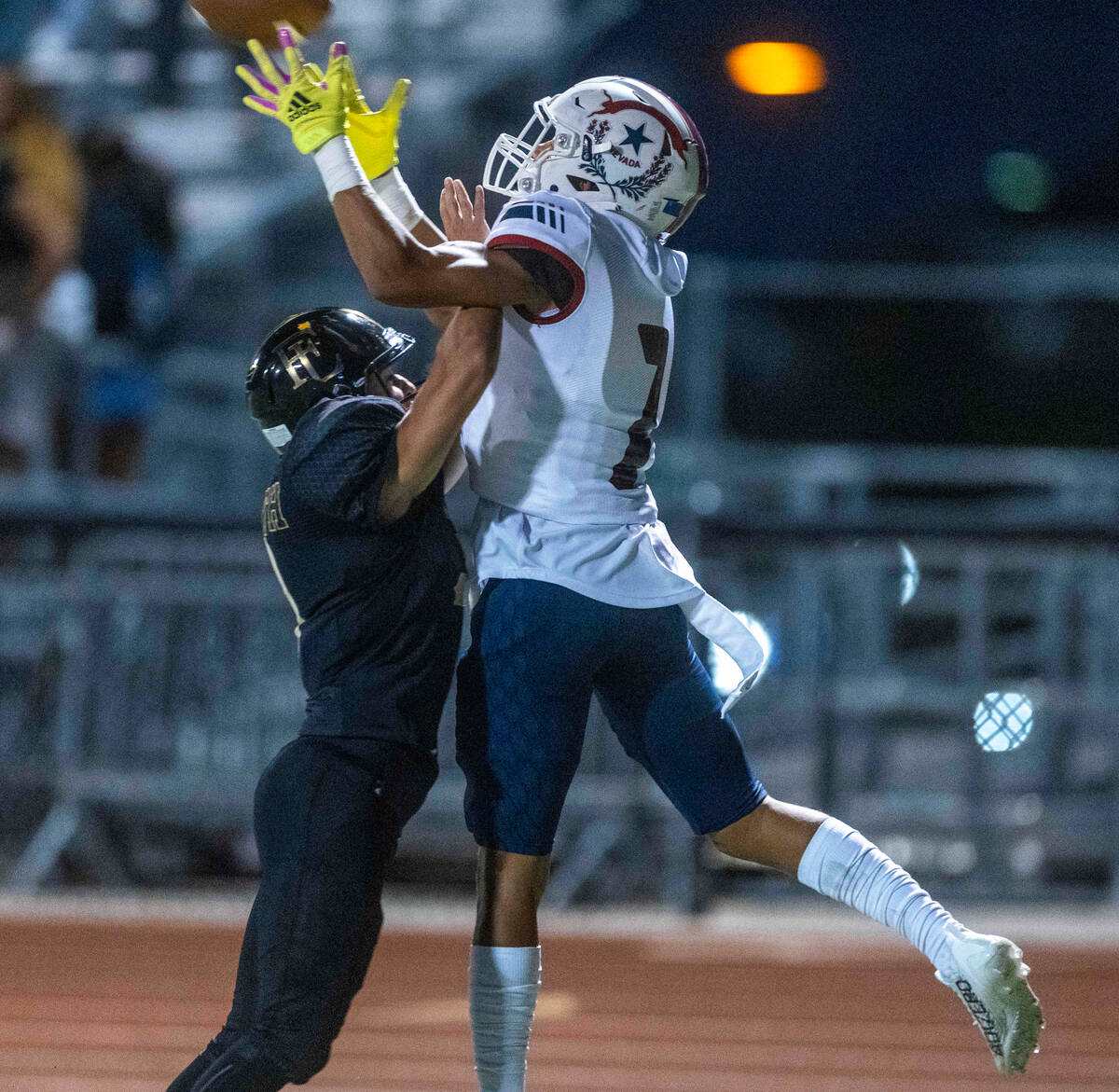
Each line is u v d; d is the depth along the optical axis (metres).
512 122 37.38
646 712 10.85
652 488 29.95
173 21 39.78
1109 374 38.66
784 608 24.02
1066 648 23.86
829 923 23.64
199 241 35.28
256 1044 9.79
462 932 22.89
